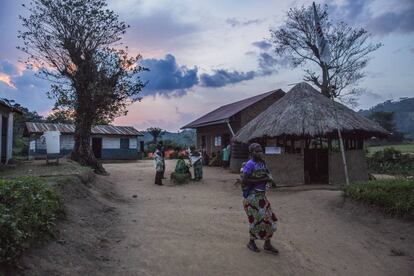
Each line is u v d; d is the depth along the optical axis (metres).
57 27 17.28
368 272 5.59
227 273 5.16
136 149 33.38
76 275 4.43
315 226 7.84
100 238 6.14
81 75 17.66
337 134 12.98
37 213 5.06
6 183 5.69
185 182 15.44
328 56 12.91
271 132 13.30
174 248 6.07
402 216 7.61
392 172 20.97
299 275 5.30
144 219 8.15
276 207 9.90
